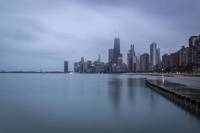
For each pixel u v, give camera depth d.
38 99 77.38
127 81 191.88
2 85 152.62
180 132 36.66
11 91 107.50
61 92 100.38
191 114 49.22
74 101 71.38
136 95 85.25
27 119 47.25
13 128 40.72
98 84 154.50
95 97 80.69
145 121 43.62
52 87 131.50
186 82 138.62
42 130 39.06
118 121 44.00
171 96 75.94
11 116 50.12
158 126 40.06
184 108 56.25
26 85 152.25
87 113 52.03
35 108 59.56
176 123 41.88
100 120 44.97
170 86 103.81
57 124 42.66
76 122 43.78
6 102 70.88
